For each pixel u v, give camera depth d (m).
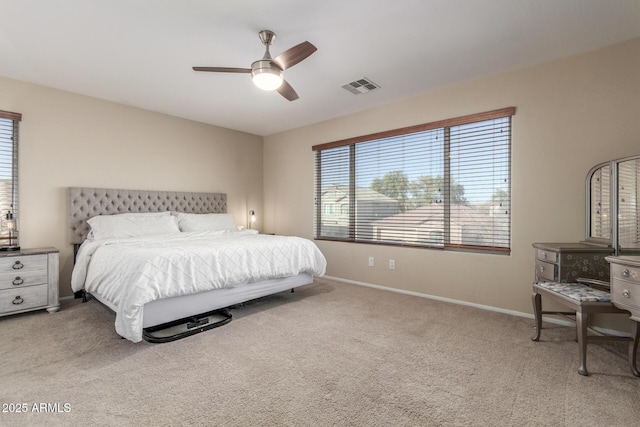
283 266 3.18
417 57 2.76
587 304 1.88
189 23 2.24
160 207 4.25
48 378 1.82
